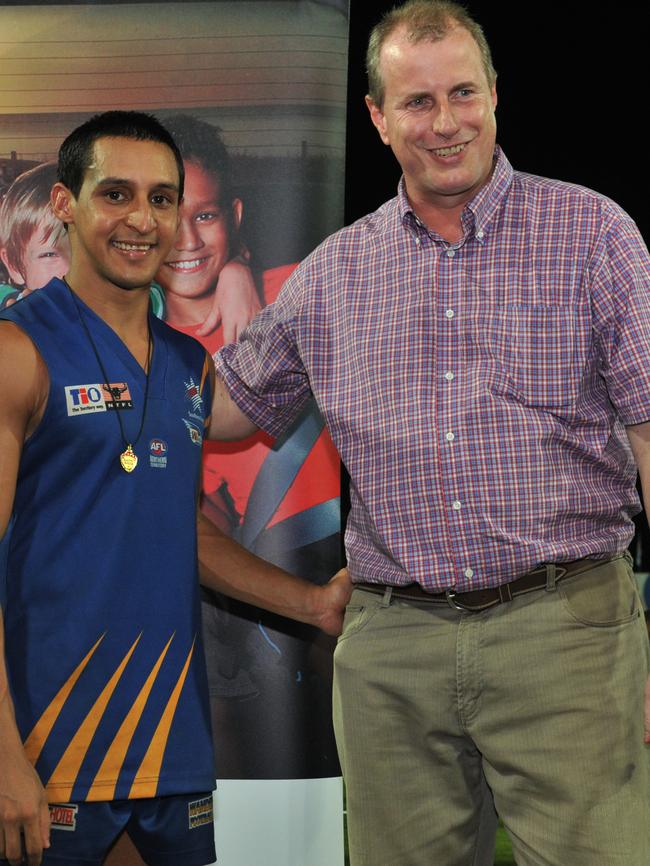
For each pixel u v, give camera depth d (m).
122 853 1.87
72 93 2.25
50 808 1.75
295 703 2.26
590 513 1.88
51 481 1.77
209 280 2.26
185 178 2.25
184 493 1.87
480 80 1.88
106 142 1.85
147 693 1.79
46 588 1.75
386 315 1.97
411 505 1.91
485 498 1.86
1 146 2.25
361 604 2.01
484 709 1.89
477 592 1.88
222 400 2.16
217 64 2.24
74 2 2.25
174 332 1.98
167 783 1.80
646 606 5.03
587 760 1.84
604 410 1.91
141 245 1.85
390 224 2.02
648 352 1.81
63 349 1.80
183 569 1.85
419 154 1.89
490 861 2.08
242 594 2.22
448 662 1.90
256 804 2.25
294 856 2.25
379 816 1.96
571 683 1.84
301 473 2.28
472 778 2.00
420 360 1.92
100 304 1.87
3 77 2.25
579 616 1.85
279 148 2.25
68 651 1.75
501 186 1.93
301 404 2.21
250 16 2.24
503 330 1.88
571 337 1.86
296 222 2.25
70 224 1.90
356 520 2.04
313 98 2.25
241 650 2.27
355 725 1.98
